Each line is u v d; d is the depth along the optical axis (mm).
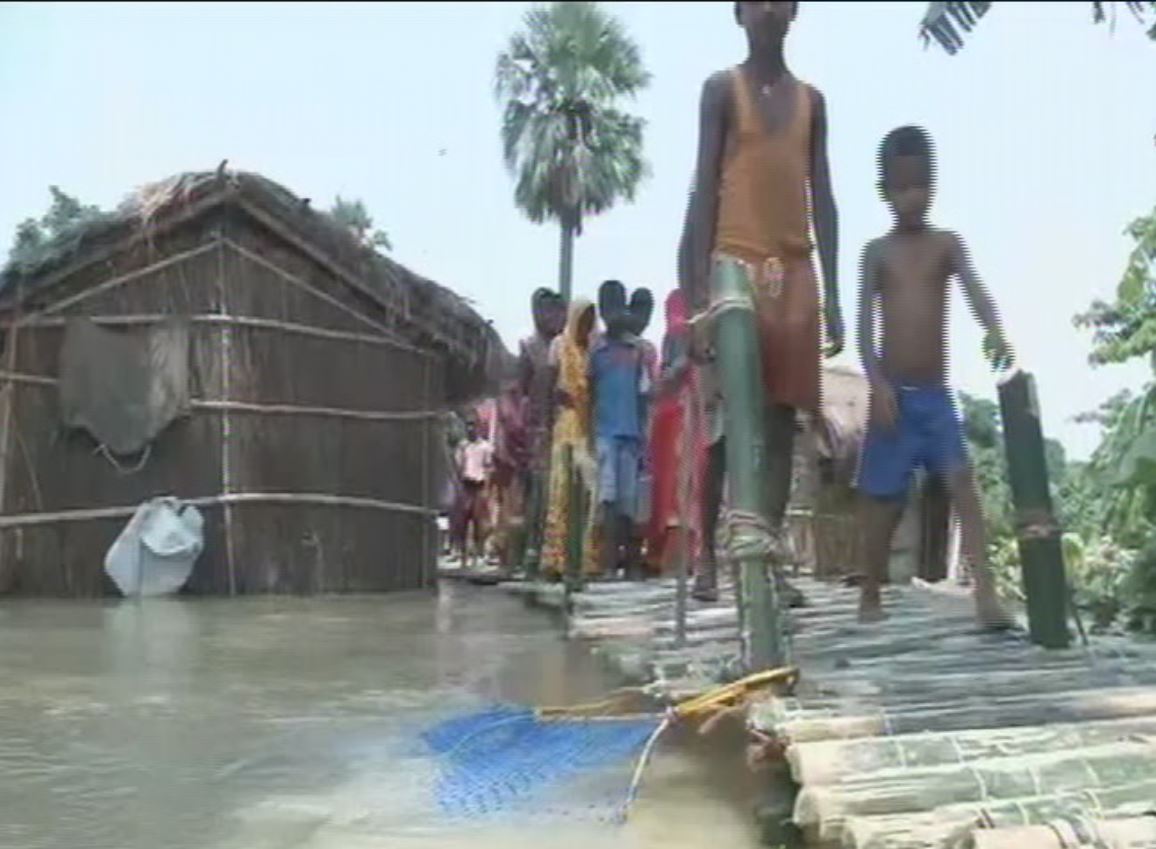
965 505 5621
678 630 5648
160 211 9977
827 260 5195
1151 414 6809
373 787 3844
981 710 3676
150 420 10086
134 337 10141
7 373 9992
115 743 4383
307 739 4441
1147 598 6230
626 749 4109
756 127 4996
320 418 10594
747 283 4320
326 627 7789
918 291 5582
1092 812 2918
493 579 11578
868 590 5883
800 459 9305
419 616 8562
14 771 4012
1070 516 8500
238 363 10336
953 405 5641
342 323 10711
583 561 9508
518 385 11734
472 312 11125
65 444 10062
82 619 8195
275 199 10273
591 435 9797
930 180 5566
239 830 3441
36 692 5301
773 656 4117
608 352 9773
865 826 2914
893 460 5703
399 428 10969
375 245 11234
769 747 3434
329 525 10578
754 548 4137
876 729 3510
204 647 6762
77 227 9938
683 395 7465
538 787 3850
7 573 9906
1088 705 3770
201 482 10227
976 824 2863
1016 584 7527
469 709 4941
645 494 9852
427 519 11141
